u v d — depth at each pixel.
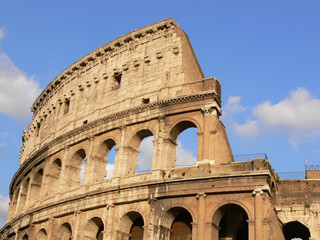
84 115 77.81
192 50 69.62
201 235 53.50
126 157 65.88
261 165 54.78
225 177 54.91
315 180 61.12
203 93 62.00
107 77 77.06
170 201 57.56
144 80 70.56
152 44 72.94
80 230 65.38
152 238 56.41
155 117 65.06
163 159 62.03
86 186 68.31
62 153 77.94
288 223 60.84
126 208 61.19
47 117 91.75
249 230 51.72
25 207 83.25
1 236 94.12
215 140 59.47
